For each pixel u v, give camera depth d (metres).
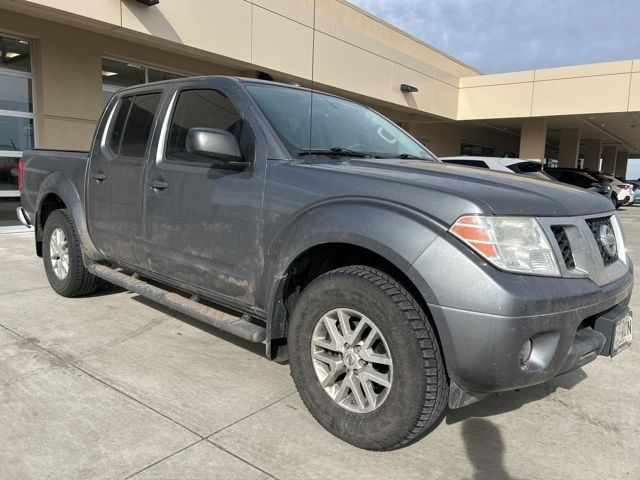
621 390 3.46
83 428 2.73
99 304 4.84
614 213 3.05
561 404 3.24
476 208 2.30
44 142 9.88
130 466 2.43
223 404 3.04
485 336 2.20
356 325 2.65
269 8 12.22
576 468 2.56
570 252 2.50
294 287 3.01
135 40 10.52
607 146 40.38
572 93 18.73
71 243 4.70
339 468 2.47
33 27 9.38
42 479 2.32
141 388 3.19
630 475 2.51
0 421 2.77
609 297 2.56
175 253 3.54
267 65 12.38
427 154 4.05
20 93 9.70
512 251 2.28
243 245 3.07
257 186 3.00
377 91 16.22
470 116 20.86
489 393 2.43
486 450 2.69
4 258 6.86
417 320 2.38
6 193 9.67
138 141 3.97
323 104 3.78
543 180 3.10
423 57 20.00
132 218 3.90
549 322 2.26
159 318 4.50
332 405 2.70
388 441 2.49
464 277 2.23
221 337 4.11
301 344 2.80
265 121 3.13
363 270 2.58
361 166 2.95
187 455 2.53
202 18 10.79
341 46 14.50
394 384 2.43
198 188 3.34
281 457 2.54
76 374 3.36
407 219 2.40
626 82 17.77
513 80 19.78
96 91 10.45
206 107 3.53
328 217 2.63
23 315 4.47
